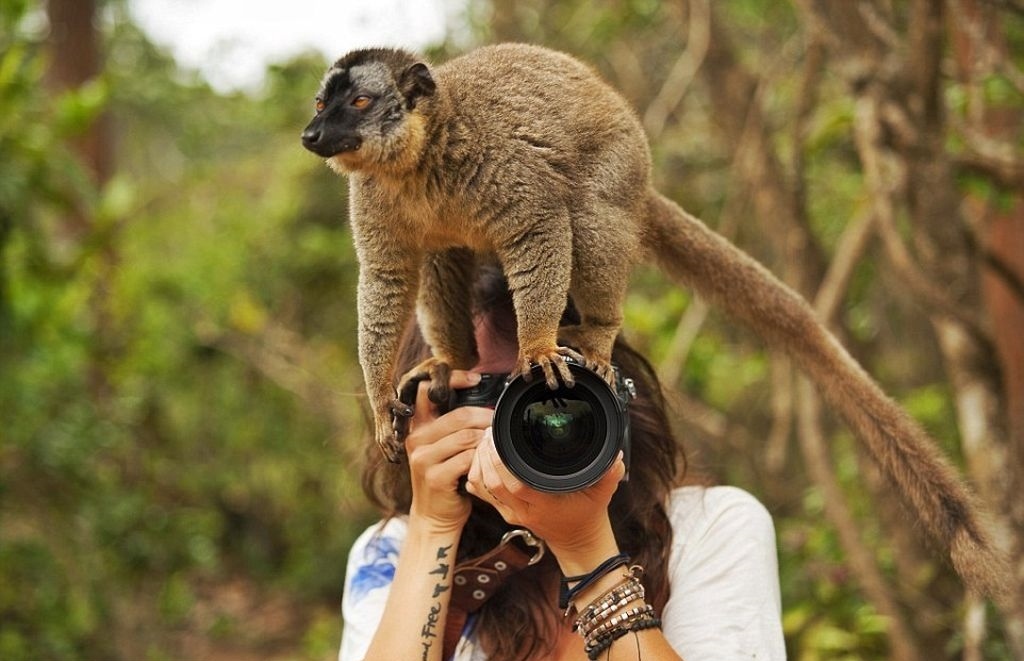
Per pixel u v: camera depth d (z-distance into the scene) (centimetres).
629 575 265
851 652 570
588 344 320
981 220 614
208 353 1391
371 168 327
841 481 700
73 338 857
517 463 255
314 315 1471
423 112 323
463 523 289
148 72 1680
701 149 1048
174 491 1286
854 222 701
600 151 331
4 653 829
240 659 1206
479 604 289
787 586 620
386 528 322
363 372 329
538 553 280
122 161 2050
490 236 325
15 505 873
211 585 1428
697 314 716
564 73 338
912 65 505
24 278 780
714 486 311
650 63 1114
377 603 309
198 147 1789
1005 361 554
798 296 391
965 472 611
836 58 547
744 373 880
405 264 334
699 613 274
